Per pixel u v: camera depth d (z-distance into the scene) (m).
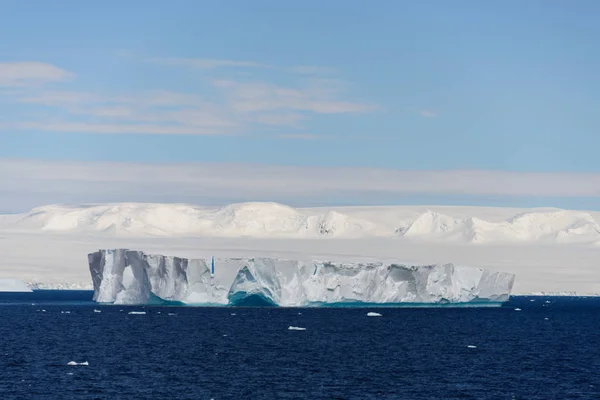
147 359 187.00
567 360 197.50
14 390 147.00
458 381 163.62
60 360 182.75
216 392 149.00
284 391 151.00
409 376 168.62
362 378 165.38
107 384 153.88
